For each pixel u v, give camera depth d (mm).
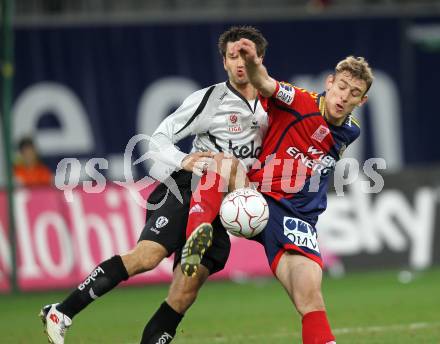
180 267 25562
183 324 38219
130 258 25109
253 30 26750
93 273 24906
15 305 46469
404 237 56594
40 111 62438
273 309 42625
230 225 25078
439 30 70062
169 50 64875
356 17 68688
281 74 67062
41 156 62344
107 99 63656
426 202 57219
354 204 55875
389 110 69000
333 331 35312
